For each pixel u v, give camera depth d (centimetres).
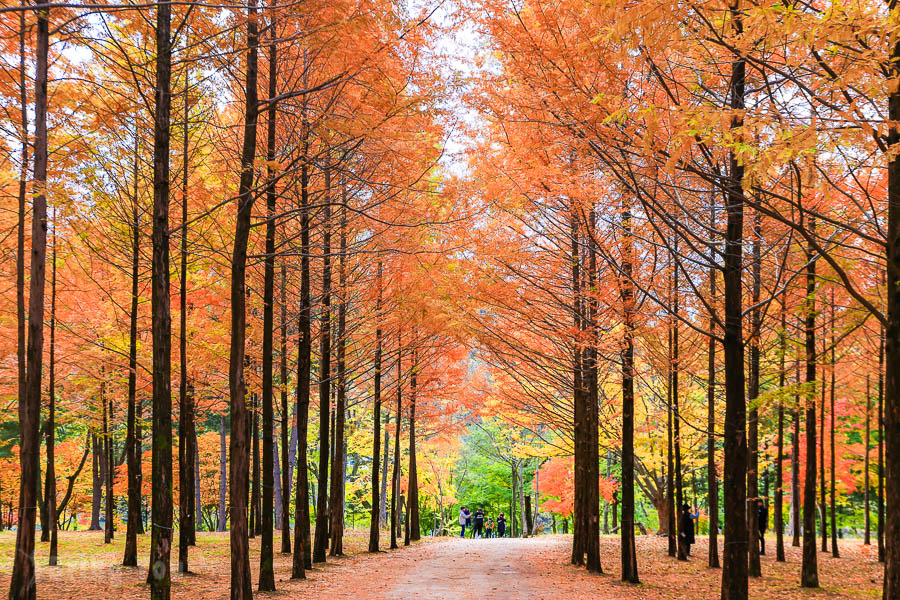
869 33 577
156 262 845
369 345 1950
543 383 1738
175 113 1224
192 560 1653
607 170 909
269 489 1234
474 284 1318
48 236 1377
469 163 1190
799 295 1341
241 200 1028
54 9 890
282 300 1545
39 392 923
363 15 867
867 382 2084
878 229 778
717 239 1110
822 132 588
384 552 2130
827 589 1342
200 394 1794
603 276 1314
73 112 1127
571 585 1347
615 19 633
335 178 1429
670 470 1927
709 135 593
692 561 1870
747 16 594
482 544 2644
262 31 965
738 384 850
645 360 1650
